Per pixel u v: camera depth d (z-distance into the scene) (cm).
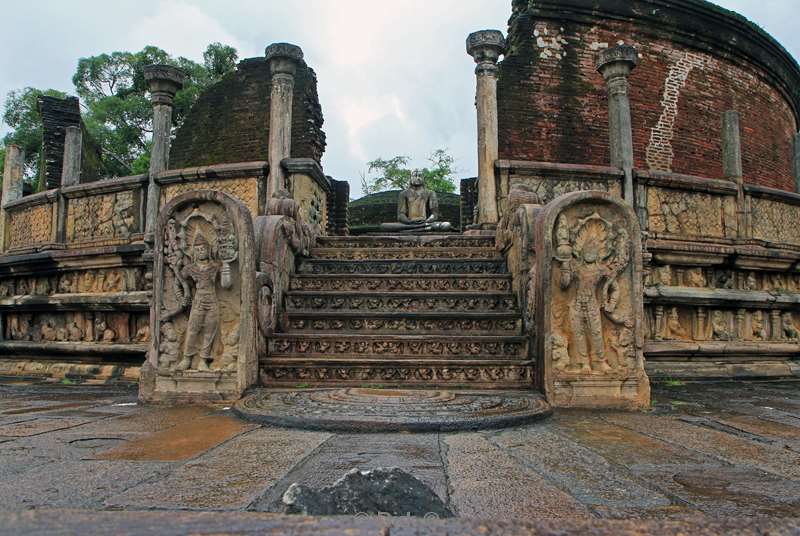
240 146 1548
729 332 905
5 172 1244
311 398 429
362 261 730
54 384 740
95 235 964
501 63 1410
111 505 208
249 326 493
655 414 448
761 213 986
